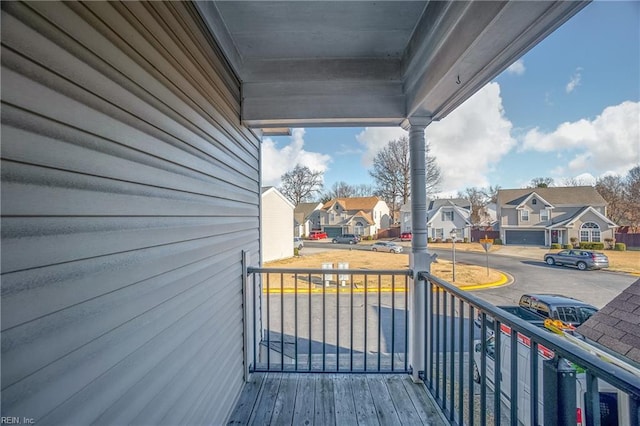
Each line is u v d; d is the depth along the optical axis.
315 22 1.83
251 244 2.74
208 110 1.66
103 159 0.83
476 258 12.34
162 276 1.14
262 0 1.62
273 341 4.70
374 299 7.25
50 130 0.66
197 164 1.49
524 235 17.84
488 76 1.67
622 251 10.10
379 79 2.32
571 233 15.25
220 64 1.88
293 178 25.41
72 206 0.72
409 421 1.79
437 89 1.82
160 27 1.15
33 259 0.61
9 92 0.57
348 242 21.86
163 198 1.15
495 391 1.20
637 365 2.01
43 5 0.65
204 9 1.55
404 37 2.02
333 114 2.33
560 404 0.88
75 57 0.74
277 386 2.16
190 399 1.37
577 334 2.57
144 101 1.03
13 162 0.57
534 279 7.75
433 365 2.16
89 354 0.77
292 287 8.40
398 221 23.27
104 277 0.83
